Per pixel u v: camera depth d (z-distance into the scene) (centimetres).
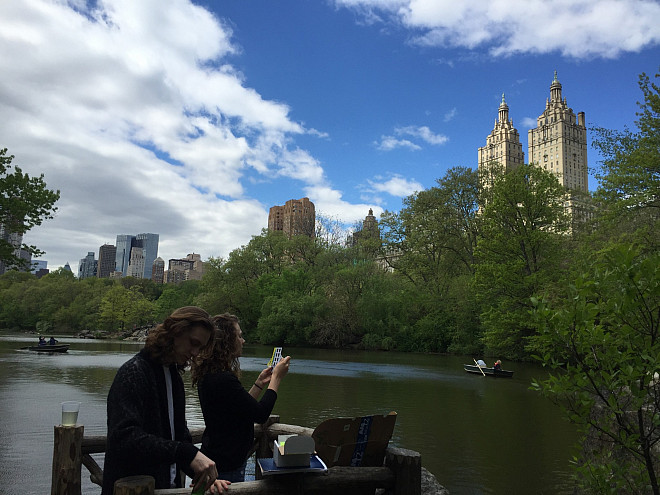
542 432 1359
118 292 9688
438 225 5291
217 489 244
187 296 10106
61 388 2022
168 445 227
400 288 5997
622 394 373
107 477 238
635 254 333
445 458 1074
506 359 4422
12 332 10156
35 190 2517
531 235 3409
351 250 6725
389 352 5472
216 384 305
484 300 3675
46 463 912
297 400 1952
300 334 6316
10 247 2475
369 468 299
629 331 337
